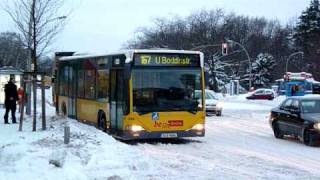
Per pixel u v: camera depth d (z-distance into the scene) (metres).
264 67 112.62
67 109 26.17
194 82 18.36
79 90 23.83
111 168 11.63
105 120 20.00
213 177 11.44
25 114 30.03
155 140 19.31
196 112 18.30
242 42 112.25
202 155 15.40
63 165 11.71
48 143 15.41
